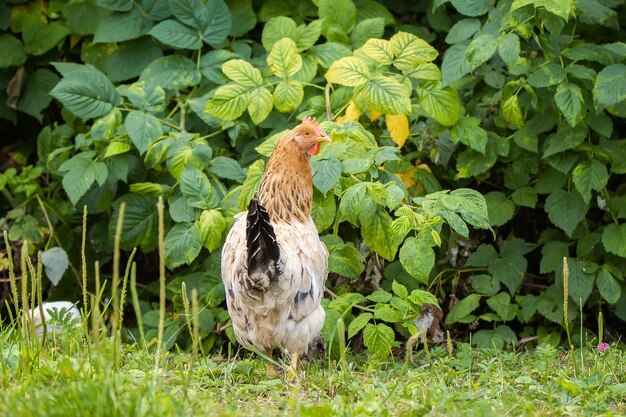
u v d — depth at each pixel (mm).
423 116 7688
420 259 6332
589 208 7852
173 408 4164
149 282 8852
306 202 5992
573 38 7680
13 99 8844
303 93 7422
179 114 8188
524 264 7469
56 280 7953
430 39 8375
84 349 5301
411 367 6344
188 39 7840
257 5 8766
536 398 5074
